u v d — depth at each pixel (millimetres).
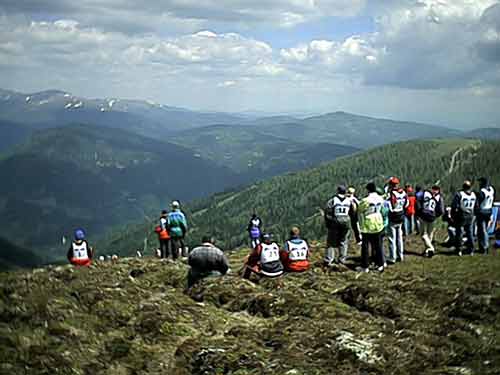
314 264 23375
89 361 12242
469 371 10688
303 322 14578
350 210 22281
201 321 15562
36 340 12734
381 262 21766
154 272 21953
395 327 14086
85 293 16422
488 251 24641
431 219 24016
